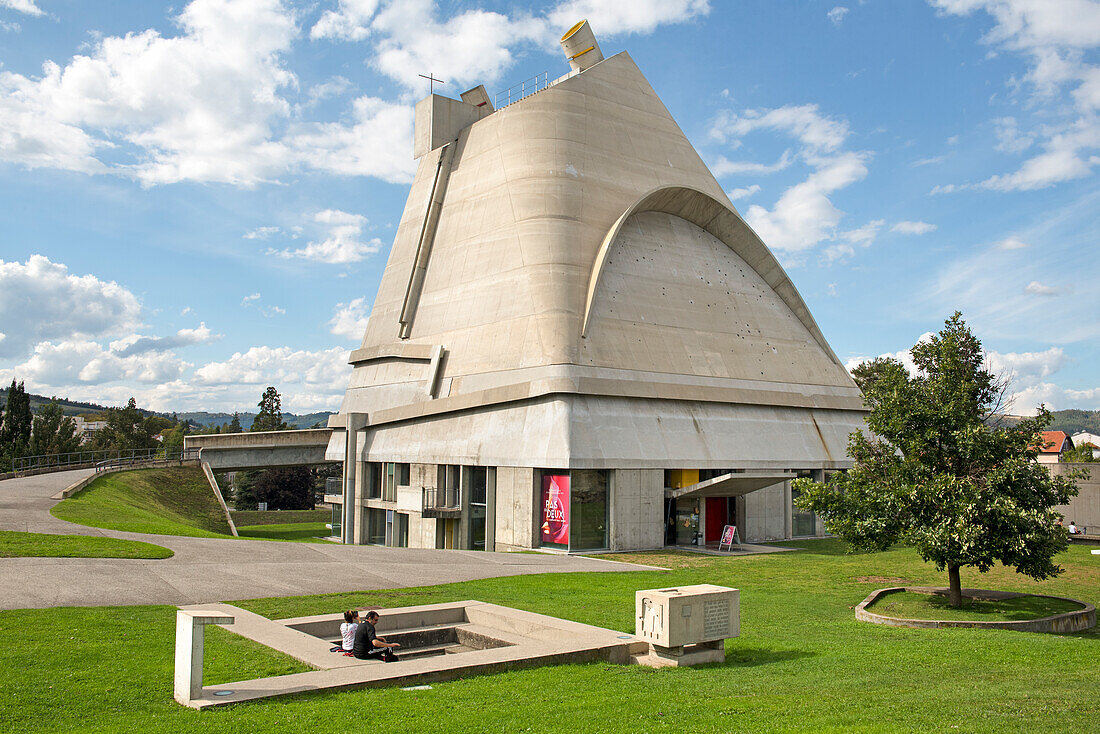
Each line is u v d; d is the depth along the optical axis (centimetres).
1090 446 7831
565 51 5097
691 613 1334
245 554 2416
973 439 2005
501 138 4462
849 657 1386
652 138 4616
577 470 3241
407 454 4256
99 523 2841
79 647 1246
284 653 1238
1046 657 1398
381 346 4838
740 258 4766
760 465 3809
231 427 12500
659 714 969
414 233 5028
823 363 4600
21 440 6575
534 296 3744
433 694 1046
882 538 2094
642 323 3866
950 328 2198
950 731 883
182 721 911
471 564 2581
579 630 1430
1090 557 3078
